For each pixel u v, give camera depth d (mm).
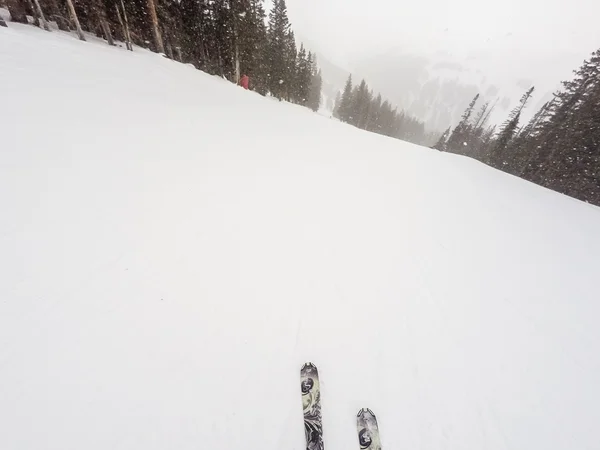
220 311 2457
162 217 3311
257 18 22672
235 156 5598
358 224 4418
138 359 1975
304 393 2045
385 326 2682
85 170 3537
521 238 5152
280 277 2982
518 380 2389
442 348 2561
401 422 1980
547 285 3838
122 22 13625
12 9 10453
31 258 2361
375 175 7148
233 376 2045
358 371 2248
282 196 4652
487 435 1975
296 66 33406
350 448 1838
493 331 2859
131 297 2346
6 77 4863
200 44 21078
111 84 6832
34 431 1540
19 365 1755
